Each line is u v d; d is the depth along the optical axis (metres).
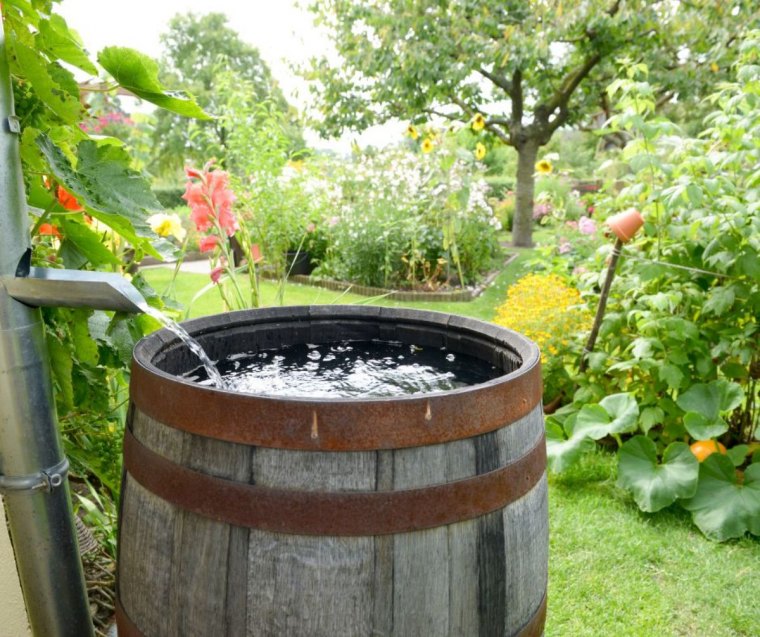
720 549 2.09
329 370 1.29
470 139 6.21
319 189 6.49
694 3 7.20
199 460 0.86
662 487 2.23
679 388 2.57
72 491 1.84
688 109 10.76
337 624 0.84
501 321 3.26
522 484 0.95
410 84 8.07
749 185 2.42
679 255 2.56
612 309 2.87
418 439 0.84
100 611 1.52
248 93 5.92
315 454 0.82
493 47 7.44
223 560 0.85
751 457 2.60
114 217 1.03
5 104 0.92
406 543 0.85
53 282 0.91
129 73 1.08
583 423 2.46
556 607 1.80
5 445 0.97
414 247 5.84
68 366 1.20
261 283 5.93
